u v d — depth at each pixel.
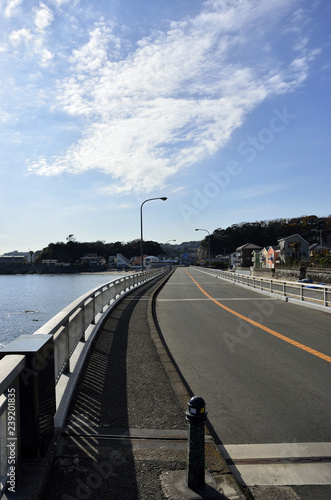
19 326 26.17
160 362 6.00
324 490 2.79
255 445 3.49
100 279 101.81
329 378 5.53
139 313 11.43
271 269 50.12
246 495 2.68
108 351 6.69
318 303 13.85
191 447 2.65
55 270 139.88
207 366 6.21
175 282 33.09
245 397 4.75
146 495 2.55
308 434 3.72
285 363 6.38
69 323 5.06
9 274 135.50
